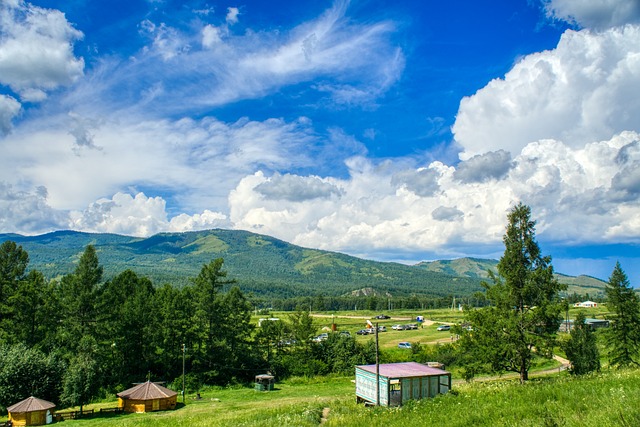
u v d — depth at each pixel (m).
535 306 35.16
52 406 52.50
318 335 120.75
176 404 61.53
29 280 76.69
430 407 23.84
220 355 80.00
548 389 21.00
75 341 69.56
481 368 35.56
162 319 81.38
